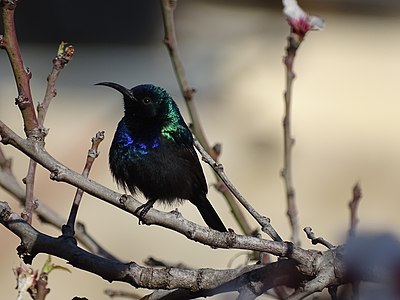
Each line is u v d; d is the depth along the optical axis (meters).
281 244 4.39
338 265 4.30
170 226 4.27
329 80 15.08
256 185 14.23
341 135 14.94
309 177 14.67
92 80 14.52
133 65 14.59
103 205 13.97
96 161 13.77
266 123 14.48
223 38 14.72
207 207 7.11
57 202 13.37
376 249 4.02
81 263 4.49
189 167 6.97
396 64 15.08
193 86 14.41
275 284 4.54
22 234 4.52
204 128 14.34
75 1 14.65
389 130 14.96
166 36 6.80
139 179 6.93
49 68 14.57
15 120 14.16
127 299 11.78
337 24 15.00
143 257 13.83
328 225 14.38
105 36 14.66
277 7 14.75
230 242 4.30
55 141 14.10
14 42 4.48
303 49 15.06
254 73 14.67
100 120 14.32
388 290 3.87
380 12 14.86
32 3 14.56
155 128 6.95
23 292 4.81
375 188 14.70
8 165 6.49
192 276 4.56
